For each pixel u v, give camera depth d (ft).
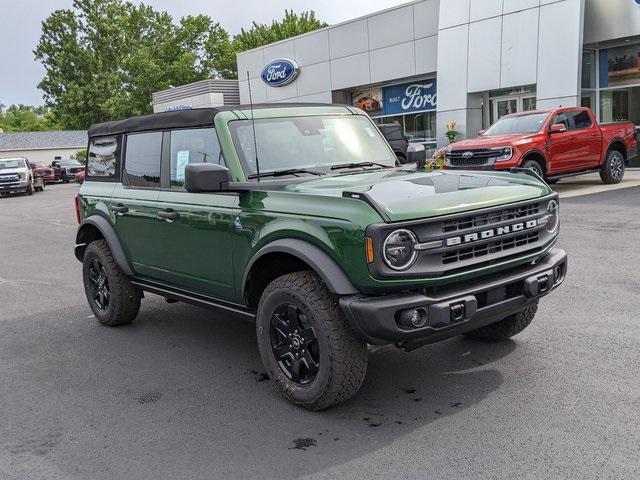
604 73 61.93
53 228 51.42
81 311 23.21
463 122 68.90
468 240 12.08
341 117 17.26
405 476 10.55
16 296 26.55
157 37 228.02
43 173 134.31
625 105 60.80
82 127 248.32
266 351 13.83
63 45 243.81
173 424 13.17
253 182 14.38
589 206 38.75
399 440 11.82
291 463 11.26
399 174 15.03
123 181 19.22
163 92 124.77
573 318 18.15
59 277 30.09
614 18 56.85
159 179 17.43
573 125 47.01
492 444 11.40
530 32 61.21
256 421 13.05
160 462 11.59
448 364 15.42
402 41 77.15
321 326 12.41
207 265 15.55
